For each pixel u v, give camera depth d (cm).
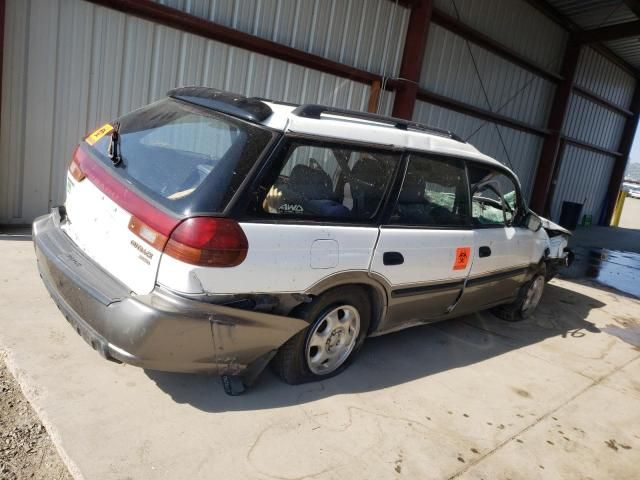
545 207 1512
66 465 239
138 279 267
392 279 344
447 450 298
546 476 293
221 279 260
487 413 347
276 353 309
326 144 305
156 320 246
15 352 312
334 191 314
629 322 617
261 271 273
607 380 432
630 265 1058
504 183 459
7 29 520
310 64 759
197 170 276
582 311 630
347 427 300
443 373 393
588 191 1733
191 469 247
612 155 1783
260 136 282
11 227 561
